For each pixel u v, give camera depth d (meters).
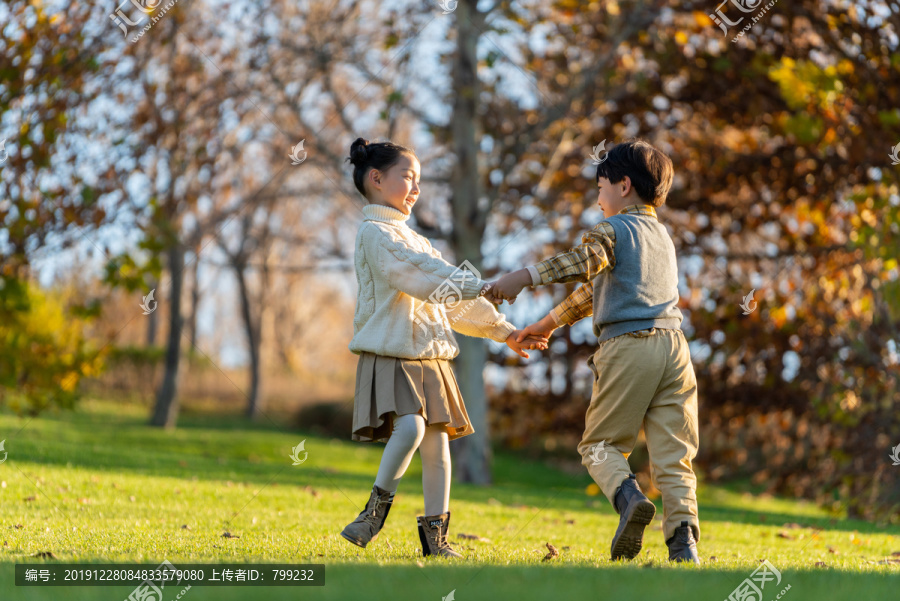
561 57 21.64
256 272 46.25
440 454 6.60
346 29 23.25
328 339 59.28
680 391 6.55
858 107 16.25
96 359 23.00
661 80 20.88
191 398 44.34
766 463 21.84
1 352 20.08
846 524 11.94
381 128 23.22
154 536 7.11
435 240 22.44
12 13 16.73
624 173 6.89
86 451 15.46
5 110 17.19
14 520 7.84
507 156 21.73
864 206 16.05
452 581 4.35
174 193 23.91
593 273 6.40
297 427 40.12
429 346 6.55
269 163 29.02
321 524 8.98
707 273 20.47
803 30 18.14
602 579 4.39
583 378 24.02
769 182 19.86
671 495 6.39
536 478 26.69
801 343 18.58
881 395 16.88
